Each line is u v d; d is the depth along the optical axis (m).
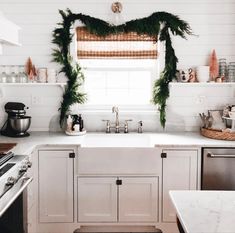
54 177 3.16
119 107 3.83
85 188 3.17
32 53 3.68
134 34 3.67
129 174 3.14
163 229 3.22
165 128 3.80
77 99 3.70
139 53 3.71
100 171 3.12
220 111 3.71
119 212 3.20
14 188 2.27
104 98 3.86
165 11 3.64
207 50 3.69
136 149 3.08
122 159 3.10
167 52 3.63
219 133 3.28
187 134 3.60
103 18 3.65
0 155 2.48
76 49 3.72
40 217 3.20
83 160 3.10
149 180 3.15
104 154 3.09
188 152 3.12
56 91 3.74
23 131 3.46
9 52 3.67
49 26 3.65
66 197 3.18
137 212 3.20
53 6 3.63
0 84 3.54
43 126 3.78
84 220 3.21
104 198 3.19
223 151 3.09
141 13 3.64
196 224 1.35
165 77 3.65
